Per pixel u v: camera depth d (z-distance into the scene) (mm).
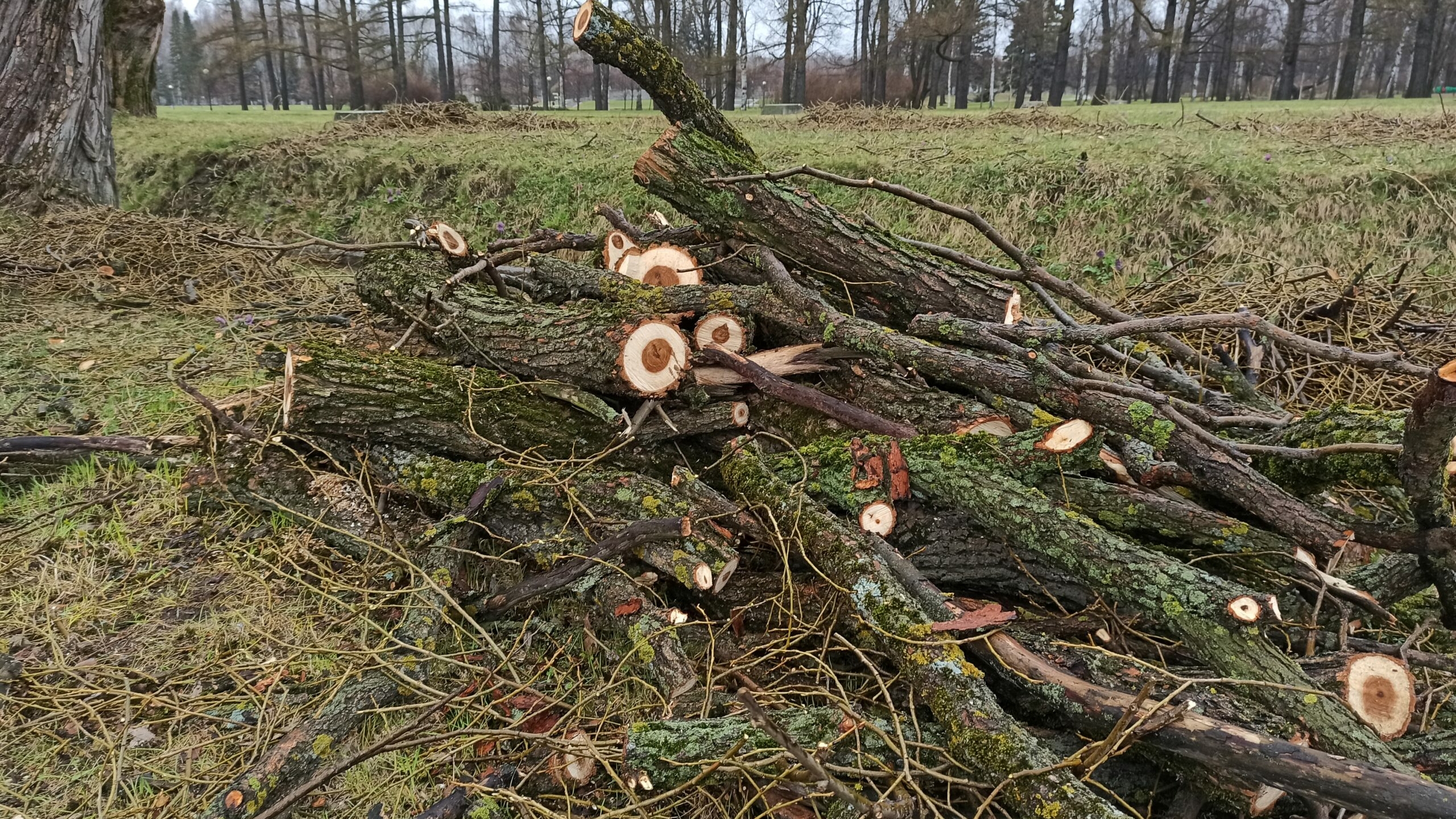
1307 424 2752
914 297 3885
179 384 3537
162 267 7301
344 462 3619
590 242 5266
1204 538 2539
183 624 2982
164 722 2537
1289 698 1946
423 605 2744
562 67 33312
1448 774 1958
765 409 3424
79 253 7156
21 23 8430
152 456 4004
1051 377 2900
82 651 2830
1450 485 2309
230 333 6102
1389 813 1619
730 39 29203
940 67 32969
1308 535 2412
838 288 4105
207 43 31359
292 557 3289
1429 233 7895
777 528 2719
